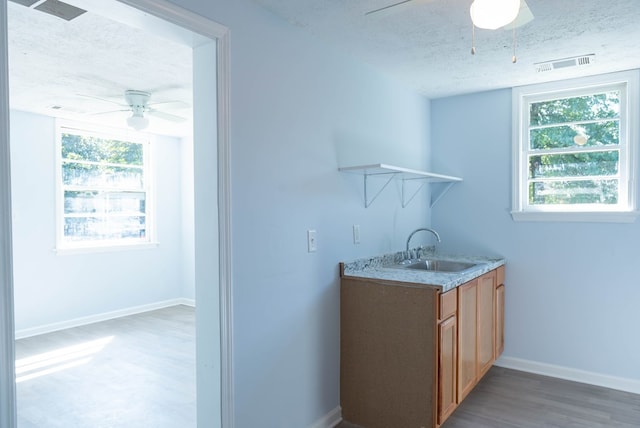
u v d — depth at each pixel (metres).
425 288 2.31
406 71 3.04
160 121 4.83
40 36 2.46
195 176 1.95
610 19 2.18
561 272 3.26
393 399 2.43
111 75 3.20
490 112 3.55
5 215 1.25
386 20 2.21
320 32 2.37
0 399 1.24
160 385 3.17
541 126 3.39
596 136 3.20
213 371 1.92
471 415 2.67
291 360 2.27
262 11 2.08
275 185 2.17
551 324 3.30
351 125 2.74
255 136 2.04
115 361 3.68
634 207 3.00
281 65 2.20
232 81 1.92
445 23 2.24
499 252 3.52
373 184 2.99
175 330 4.62
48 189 4.64
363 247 2.87
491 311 3.12
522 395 2.95
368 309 2.52
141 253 5.51
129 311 5.36
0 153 1.23
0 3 1.23
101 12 1.59
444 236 3.79
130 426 2.57
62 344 4.15
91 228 5.07
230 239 1.91
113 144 5.31
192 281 5.85
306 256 2.37
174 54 2.76
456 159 3.72
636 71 2.98
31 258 4.50
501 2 1.39
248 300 2.02
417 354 2.35
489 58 2.77
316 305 2.45
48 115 4.59
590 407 2.77
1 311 1.24
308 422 2.39
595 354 3.14
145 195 5.65
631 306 3.02
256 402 2.06
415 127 3.58
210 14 1.82
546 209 3.38
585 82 3.16
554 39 2.45
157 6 1.61
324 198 2.51
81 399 2.94
